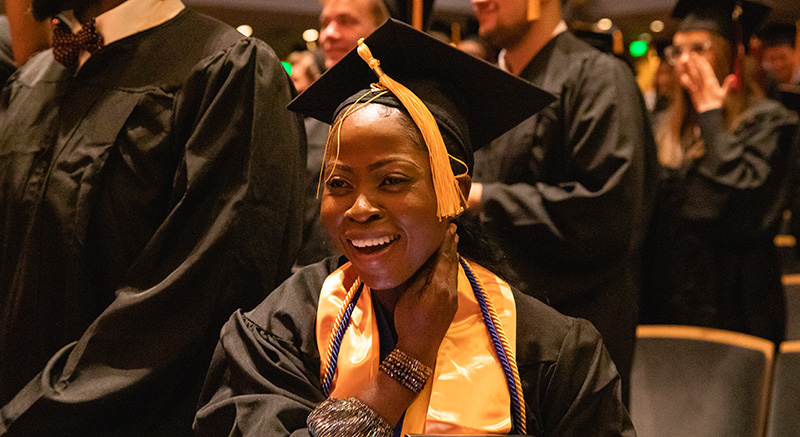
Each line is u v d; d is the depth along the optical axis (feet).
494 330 3.85
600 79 7.25
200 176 5.28
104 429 5.18
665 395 7.72
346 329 3.98
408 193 3.53
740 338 7.57
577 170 7.14
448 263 3.83
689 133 11.29
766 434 7.27
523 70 7.66
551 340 3.93
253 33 26.91
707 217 10.83
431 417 3.66
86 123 5.60
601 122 7.11
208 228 5.30
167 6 5.83
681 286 10.89
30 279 5.55
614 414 3.92
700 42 10.69
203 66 5.56
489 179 7.48
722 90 10.78
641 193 7.26
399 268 3.62
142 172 5.48
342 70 4.18
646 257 10.91
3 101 6.31
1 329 5.76
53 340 5.61
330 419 3.59
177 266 5.26
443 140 3.79
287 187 5.60
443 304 3.72
